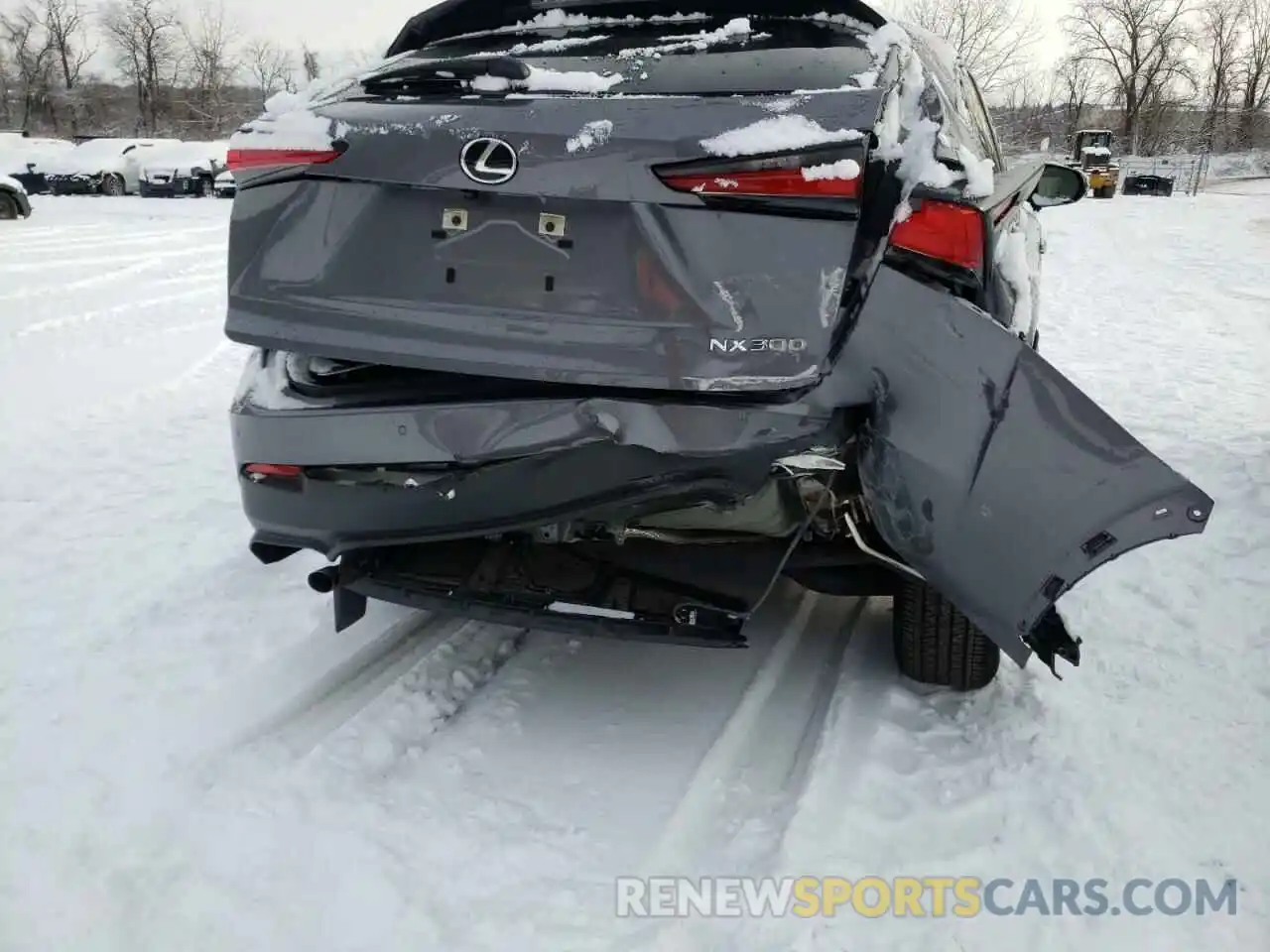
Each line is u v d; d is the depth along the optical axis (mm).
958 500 2111
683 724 2605
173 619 3115
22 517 3916
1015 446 2070
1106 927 1916
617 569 2422
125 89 66188
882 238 2070
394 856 2092
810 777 2334
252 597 3268
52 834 2141
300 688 2729
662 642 2314
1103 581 3416
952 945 1877
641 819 2229
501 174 2076
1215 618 3129
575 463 2150
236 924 1911
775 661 2928
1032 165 3398
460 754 2463
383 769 2396
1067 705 2615
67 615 3131
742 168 1998
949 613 2557
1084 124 60844
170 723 2555
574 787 2338
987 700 2635
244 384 2506
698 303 2055
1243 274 12484
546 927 1912
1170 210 24500
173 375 6391
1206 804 2236
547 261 2109
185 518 3932
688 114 2033
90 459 4629
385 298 2207
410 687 2750
